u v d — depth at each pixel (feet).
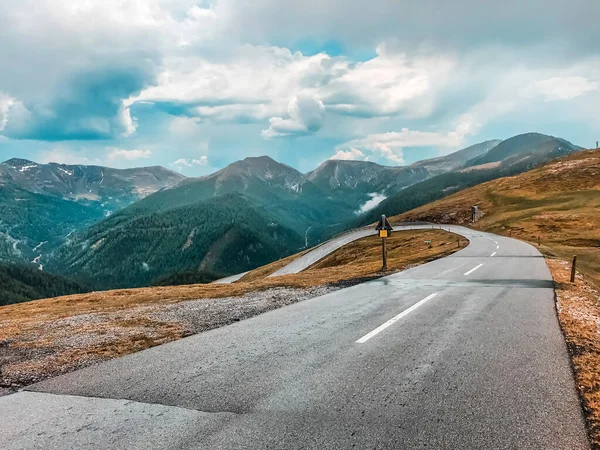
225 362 23.99
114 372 23.06
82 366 24.91
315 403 17.87
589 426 15.76
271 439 14.80
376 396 18.51
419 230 331.57
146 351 27.22
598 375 21.26
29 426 16.52
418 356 24.30
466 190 554.87
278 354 25.23
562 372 21.53
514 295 46.68
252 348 26.84
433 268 79.30
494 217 330.13
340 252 315.58
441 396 18.44
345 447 14.17
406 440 14.65
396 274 70.64
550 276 64.80
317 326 32.58
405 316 35.50
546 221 269.44
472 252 121.70
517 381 20.26
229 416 16.80
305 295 50.83
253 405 17.80
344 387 19.61
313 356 24.61
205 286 82.84
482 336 28.76
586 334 29.73
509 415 16.62
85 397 19.48
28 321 45.24
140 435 15.39
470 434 15.11
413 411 16.97
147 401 18.66
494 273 68.85
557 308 39.29
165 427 15.99
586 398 18.34
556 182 435.12
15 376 23.48
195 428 15.83
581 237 205.98
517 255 108.27
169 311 43.96
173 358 25.26
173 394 19.35
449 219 380.78
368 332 30.17
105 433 15.66
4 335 35.55
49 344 31.14
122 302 61.11
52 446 14.83
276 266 385.50
